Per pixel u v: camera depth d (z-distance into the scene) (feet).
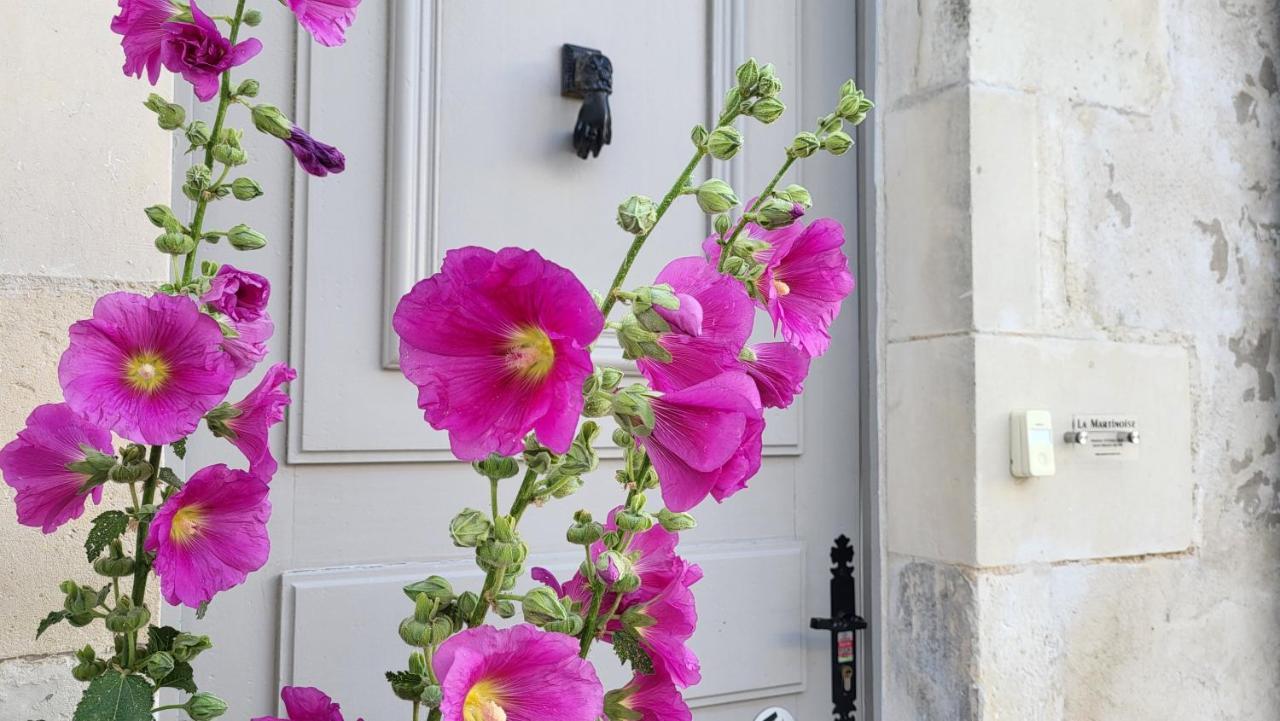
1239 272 5.45
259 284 2.03
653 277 4.49
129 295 1.78
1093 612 4.78
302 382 3.74
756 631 4.72
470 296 1.54
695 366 1.78
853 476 5.11
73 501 2.06
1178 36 5.31
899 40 4.99
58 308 2.67
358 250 3.86
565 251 4.27
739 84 2.00
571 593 2.13
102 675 1.90
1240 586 5.30
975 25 4.63
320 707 2.13
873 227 5.08
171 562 1.86
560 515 4.23
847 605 5.01
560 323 1.52
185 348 1.82
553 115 4.27
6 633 2.55
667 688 2.10
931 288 4.75
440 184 3.99
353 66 3.88
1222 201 5.40
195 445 3.57
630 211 1.81
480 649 1.63
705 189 1.95
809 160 4.97
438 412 1.58
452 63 4.04
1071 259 4.84
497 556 1.78
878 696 4.92
